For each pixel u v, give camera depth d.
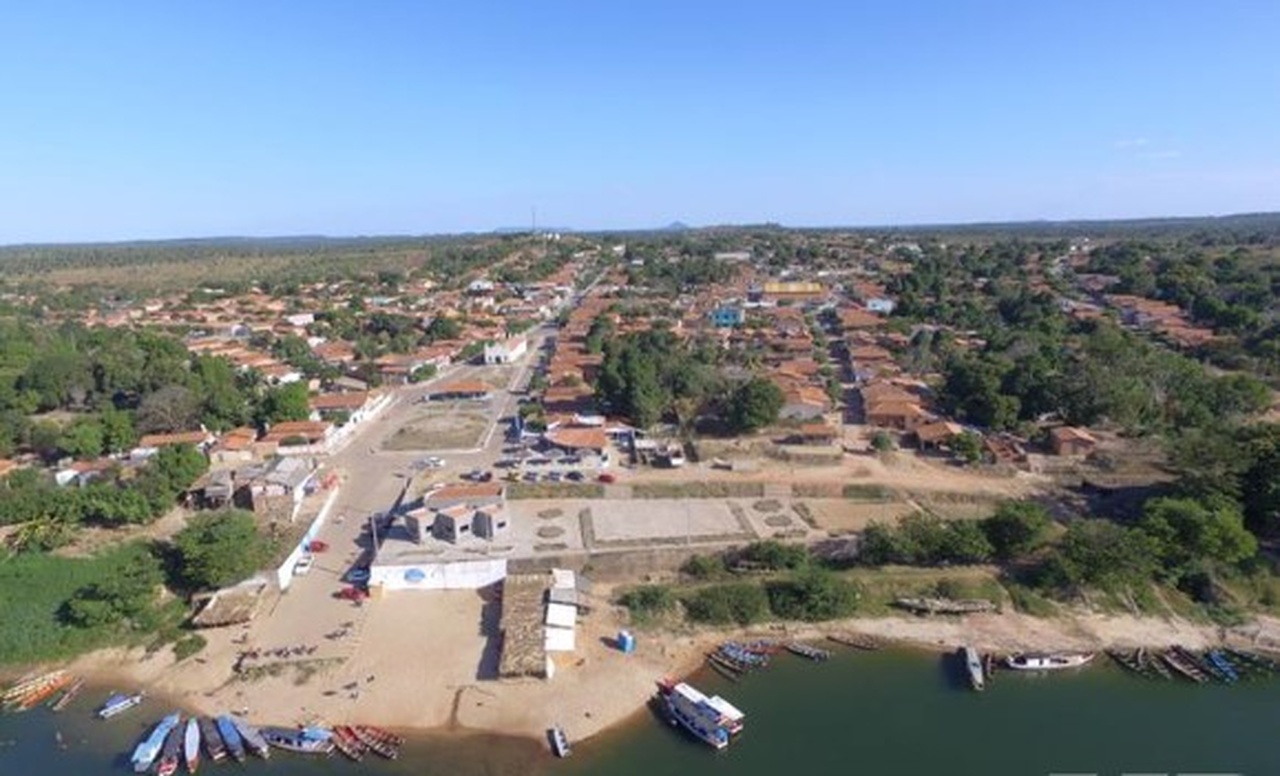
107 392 154.25
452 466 123.50
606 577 92.38
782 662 79.88
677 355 168.88
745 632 84.31
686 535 97.75
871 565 92.25
